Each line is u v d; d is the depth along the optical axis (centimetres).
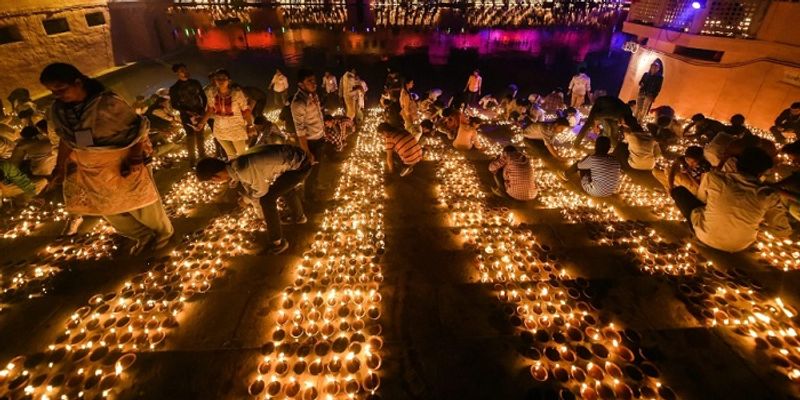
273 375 310
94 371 311
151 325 354
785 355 324
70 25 1255
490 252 460
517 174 553
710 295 391
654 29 1159
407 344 338
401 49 2084
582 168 579
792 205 451
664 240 487
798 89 823
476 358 325
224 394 296
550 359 324
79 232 492
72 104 339
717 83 992
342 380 306
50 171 566
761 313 368
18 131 767
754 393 296
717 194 419
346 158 779
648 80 970
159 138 778
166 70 1634
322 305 382
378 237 492
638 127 669
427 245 479
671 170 545
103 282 409
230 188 621
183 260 443
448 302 385
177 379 306
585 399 291
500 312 372
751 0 880
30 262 438
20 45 1075
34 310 371
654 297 391
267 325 358
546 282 412
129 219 427
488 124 1048
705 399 292
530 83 1614
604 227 515
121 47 1531
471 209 566
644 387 299
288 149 439
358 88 959
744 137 480
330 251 465
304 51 2009
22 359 319
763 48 868
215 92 561
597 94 1195
